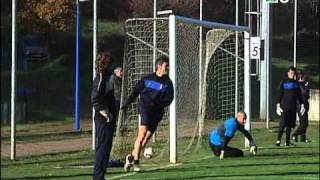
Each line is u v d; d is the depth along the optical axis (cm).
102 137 1318
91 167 1630
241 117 1897
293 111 2239
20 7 2388
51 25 2573
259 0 2688
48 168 1611
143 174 1500
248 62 2161
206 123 2350
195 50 2080
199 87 2116
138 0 2612
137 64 1986
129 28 2011
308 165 1684
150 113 1514
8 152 1912
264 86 3406
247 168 1616
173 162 1742
